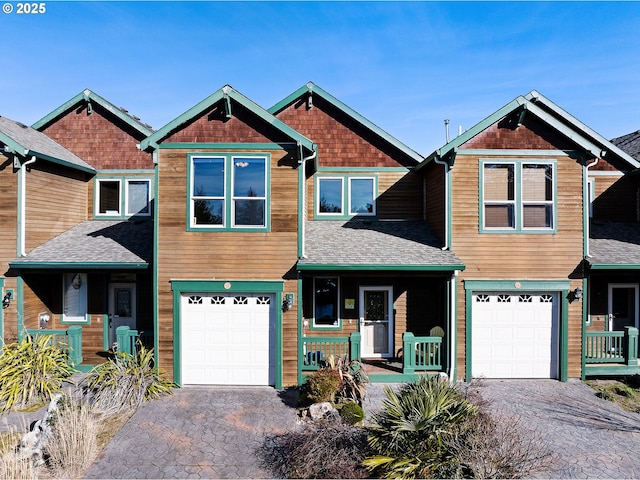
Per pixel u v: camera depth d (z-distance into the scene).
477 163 10.82
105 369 9.45
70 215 13.34
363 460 6.23
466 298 10.73
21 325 11.34
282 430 7.93
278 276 10.20
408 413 6.47
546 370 10.88
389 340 12.41
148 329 12.84
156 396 9.34
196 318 10.33
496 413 8.55
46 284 12.62
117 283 13.13
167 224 10.19
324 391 8.83
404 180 13.41
